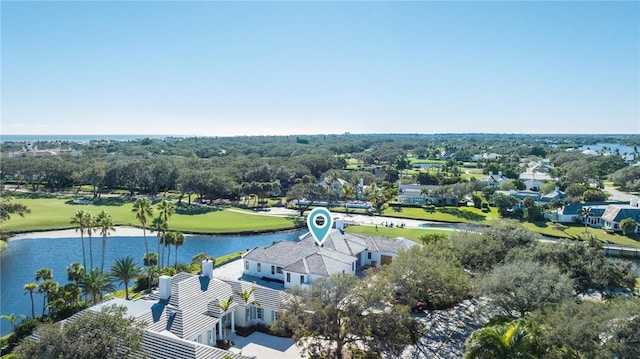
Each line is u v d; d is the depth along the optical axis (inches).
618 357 1213.7
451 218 4862.2
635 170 6850.4
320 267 2324.1
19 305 2453.2
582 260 2073.1
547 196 5595.5
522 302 1654.8
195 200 6230.3
